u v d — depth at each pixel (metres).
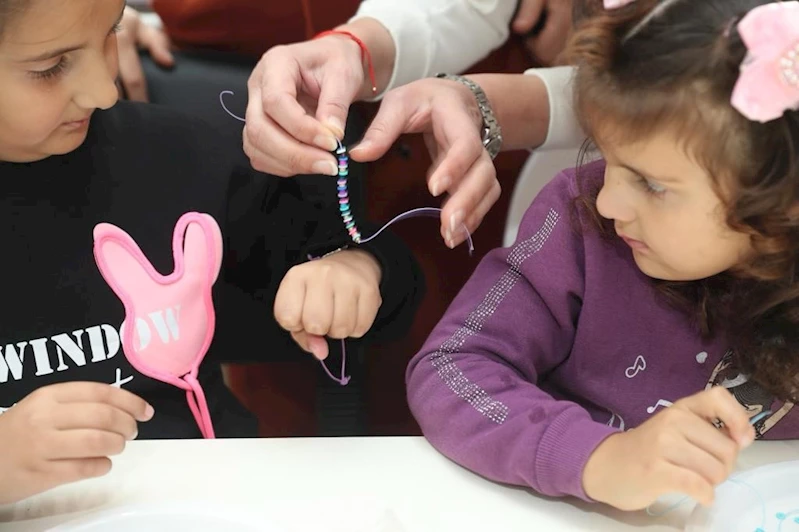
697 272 0.75
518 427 0.72
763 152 0.65
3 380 0.93
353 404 1.22
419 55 1.23
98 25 0.78
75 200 0.96
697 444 0.63
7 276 0.93
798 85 0.60
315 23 1.44
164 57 1.37
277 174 0.93
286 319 0.83
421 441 0.78
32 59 0.76
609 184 0.72
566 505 0.71
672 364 0.86
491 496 0.72
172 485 0.71
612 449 0.67
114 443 0.67
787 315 0.79
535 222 0.89
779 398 0.81
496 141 1.05
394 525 0.66
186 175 1.03
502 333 0.85
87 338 0.95
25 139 0.84
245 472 0.73
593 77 0.69
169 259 1.00
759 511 0.70
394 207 1.38
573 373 0.89
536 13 1.32
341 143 0.89
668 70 0.65
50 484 0.67
